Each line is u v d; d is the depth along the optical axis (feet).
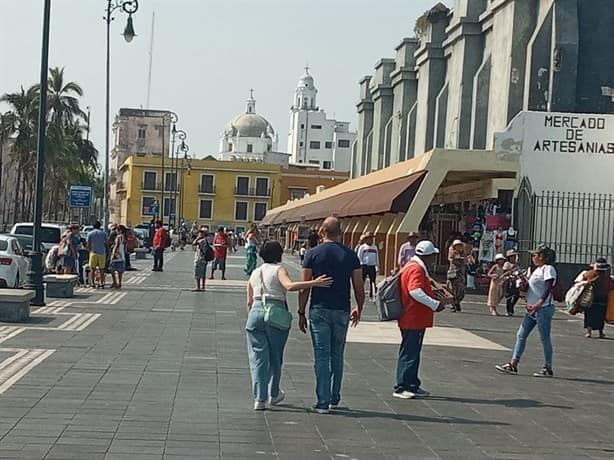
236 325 59.47
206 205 371.56
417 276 35.53
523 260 93.40
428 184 95.61
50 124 204.33
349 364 44.50
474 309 82.89
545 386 40.91
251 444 26.73
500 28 126.00
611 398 38.52
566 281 93.91
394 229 106.52
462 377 42.22
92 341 48.42
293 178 376.89
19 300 56.03
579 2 115.75
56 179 230.89
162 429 28.14
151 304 73.31
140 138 422.82
